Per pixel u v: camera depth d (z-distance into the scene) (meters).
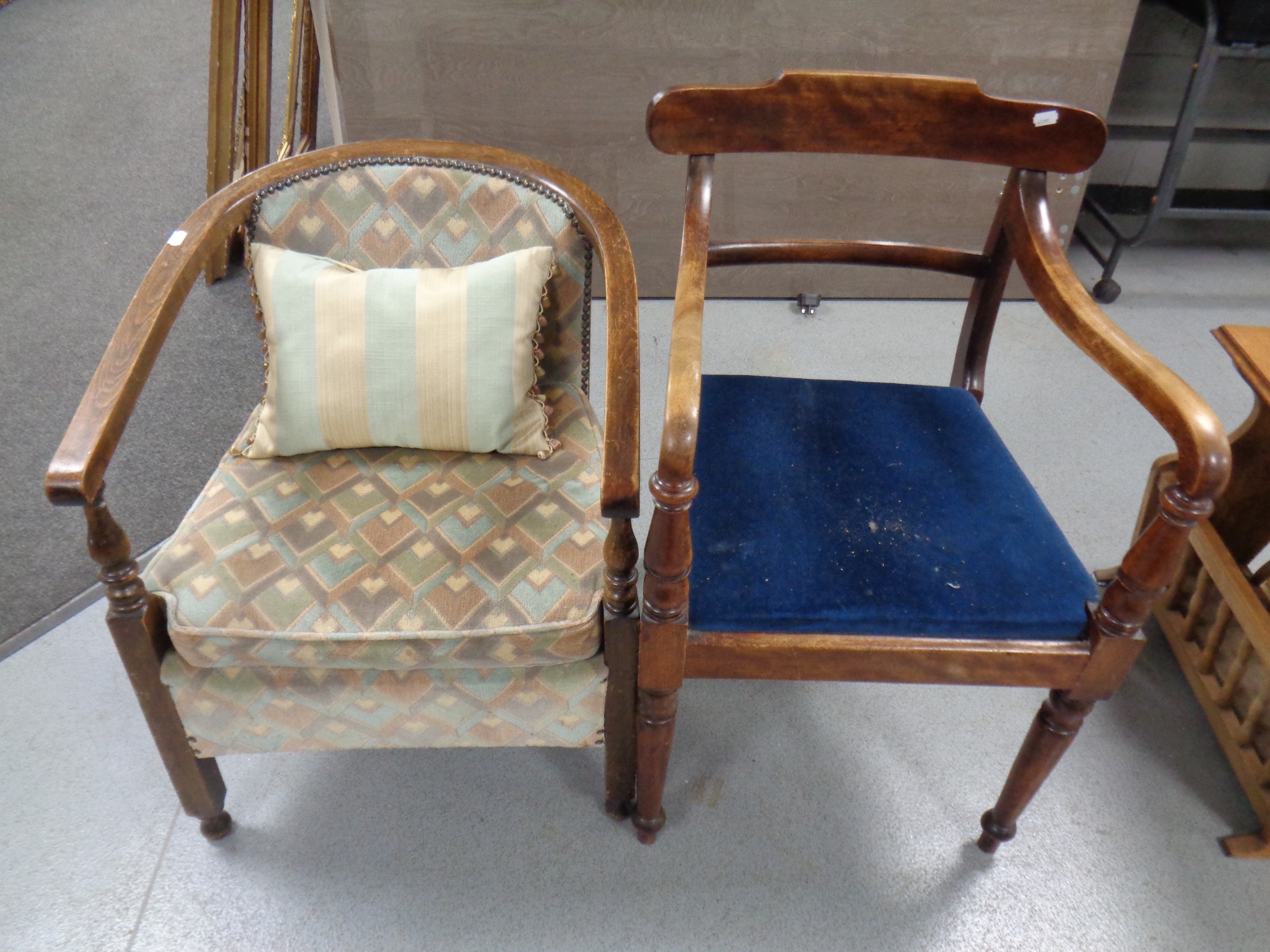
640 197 2.26
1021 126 1.15
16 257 2.47
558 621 1.03
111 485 1.82
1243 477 1.43
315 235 1.25
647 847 1.30
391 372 1.18
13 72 3.49
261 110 2.48
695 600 1.04
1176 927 1.22
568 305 1.29
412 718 1.11
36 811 1.31
